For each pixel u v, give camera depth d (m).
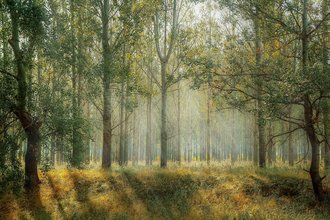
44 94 15.38
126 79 20.30
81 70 18.66
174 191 15.48
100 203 14.06
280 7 13.97
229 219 12.18
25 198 14.48
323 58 13.46
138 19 19.83
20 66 15.04
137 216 12.65
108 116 19.44
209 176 16.39
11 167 14.50
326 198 13.61
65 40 18.56
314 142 13.48
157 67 29.77
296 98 12.68
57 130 15.34
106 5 19.53
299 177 15.22
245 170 16.98
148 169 18.03
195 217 12.48
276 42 16.56
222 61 16.39
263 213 12.48
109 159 19.38
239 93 15.78
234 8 14.62
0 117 14.63
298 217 12.04
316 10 14.06
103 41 19.36
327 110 13.30
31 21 14.70
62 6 20.19
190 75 19.47
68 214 13.05
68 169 17.42
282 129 22.03
